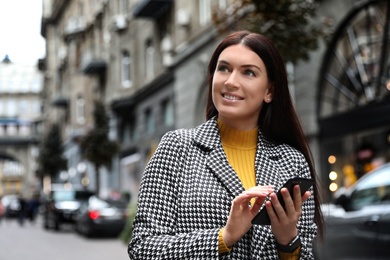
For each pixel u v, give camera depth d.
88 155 24.00
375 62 10.59
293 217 1.60
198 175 1.78
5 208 34.38
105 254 12.28
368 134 10.73
